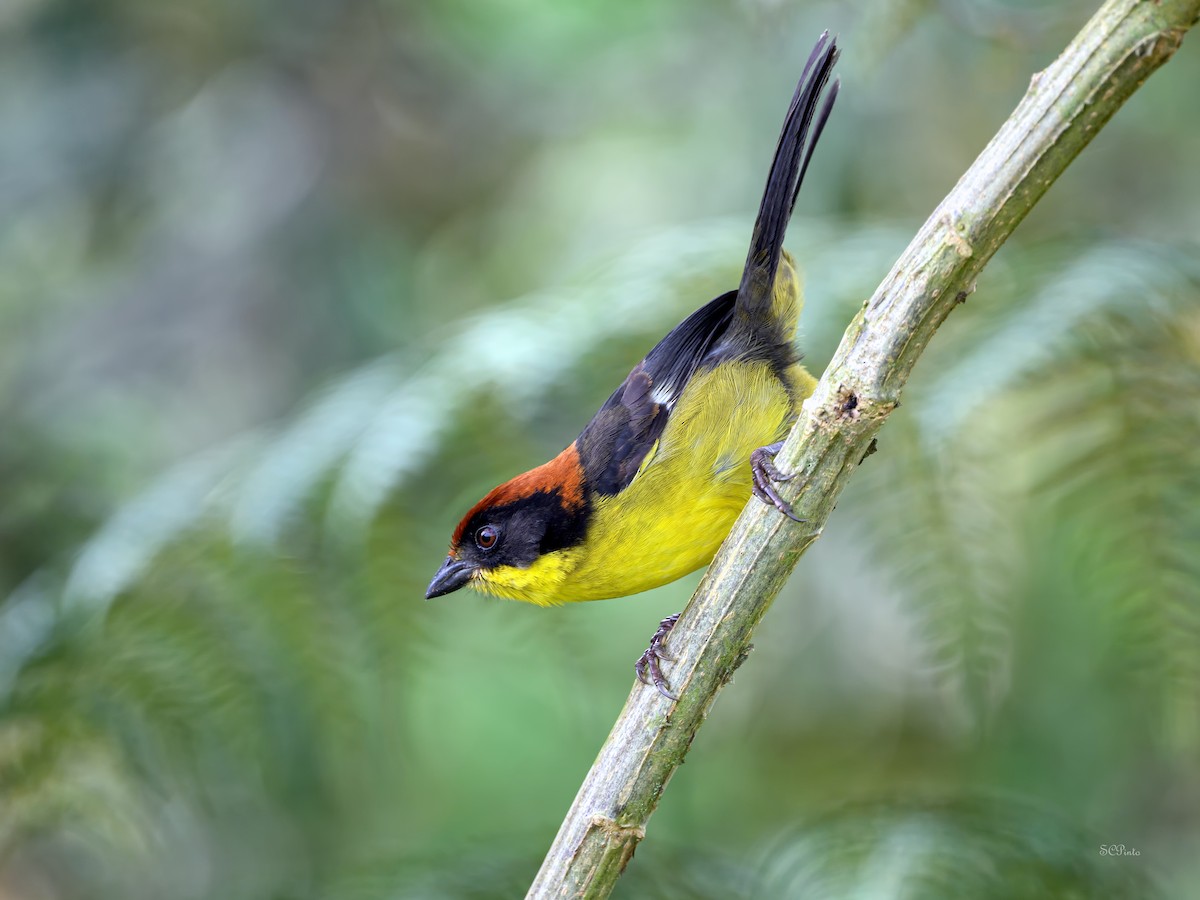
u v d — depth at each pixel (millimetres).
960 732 10938
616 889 7613
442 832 11219
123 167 13141
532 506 7672
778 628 12523
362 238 13461
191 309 12969
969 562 7668
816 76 6938
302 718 8984
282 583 8422
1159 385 7562
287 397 12758
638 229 13609
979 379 7281
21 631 8789
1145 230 12242
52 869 11602
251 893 9352
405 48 14469
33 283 13086
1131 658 7336
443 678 11250
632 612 11984
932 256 5000
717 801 12039
